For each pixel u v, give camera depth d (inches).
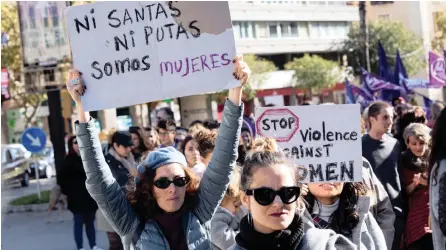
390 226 238.8
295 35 2512.3
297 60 2267.5
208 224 182.1
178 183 175.9
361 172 207.2
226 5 180.9
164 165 176.7
